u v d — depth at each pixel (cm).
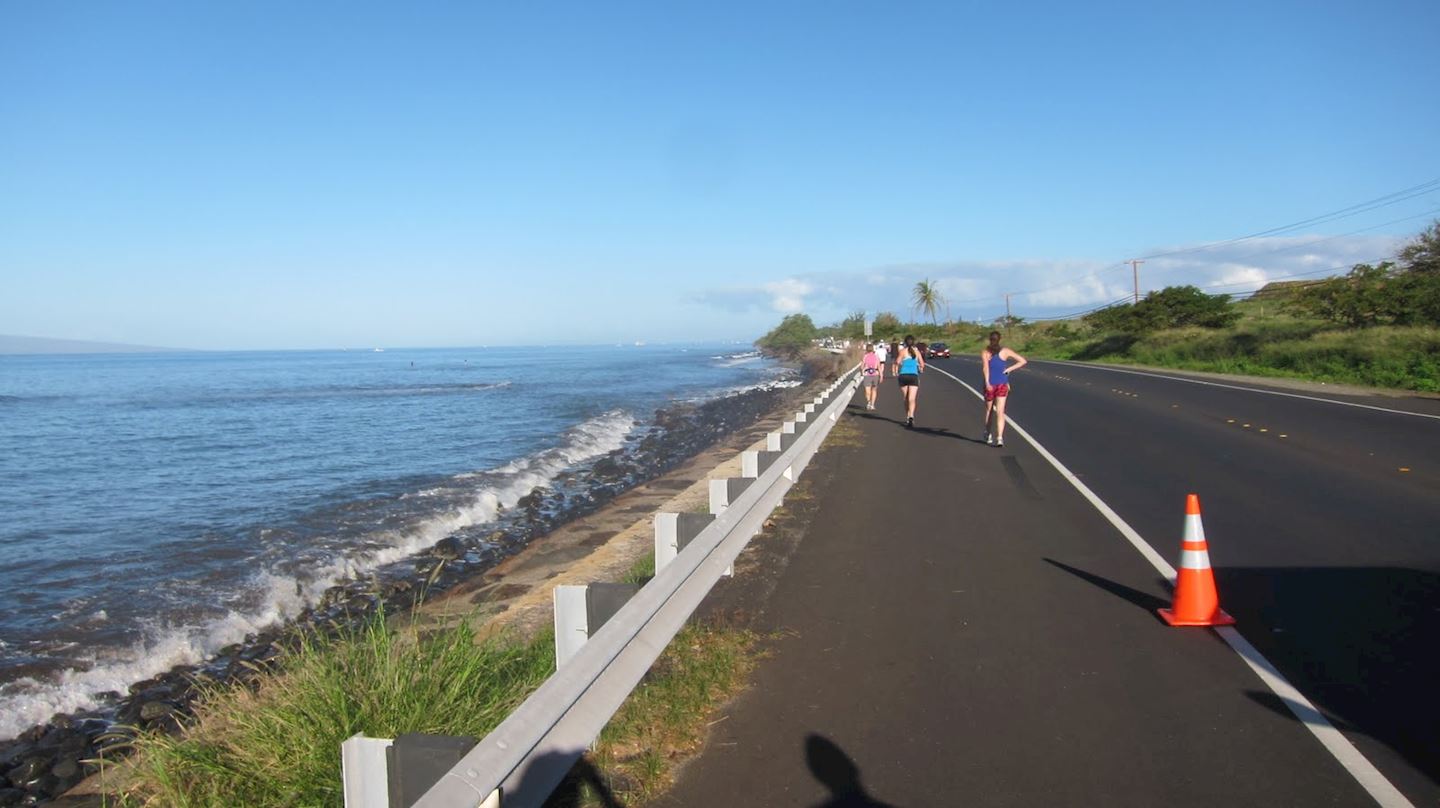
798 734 478
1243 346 4231
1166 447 1605
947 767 438
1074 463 1438
